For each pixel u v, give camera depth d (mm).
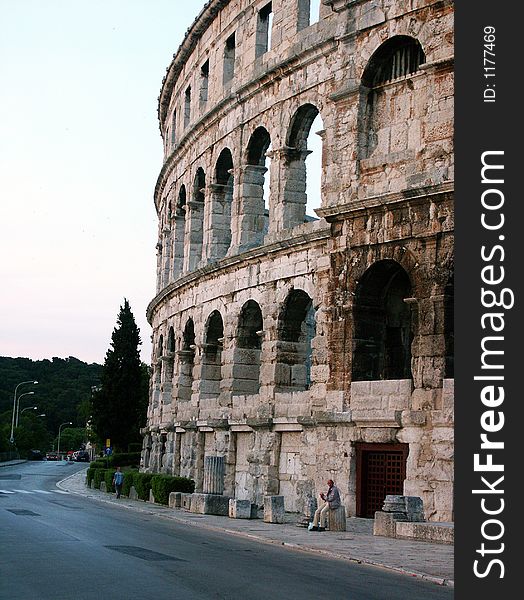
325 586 24531
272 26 56188
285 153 53406
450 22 42781
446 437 39844
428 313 41750
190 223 69500
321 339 47938
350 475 44562
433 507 39906
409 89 45062
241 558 30094
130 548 31047
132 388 118875
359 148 46500
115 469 79312
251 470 52844
